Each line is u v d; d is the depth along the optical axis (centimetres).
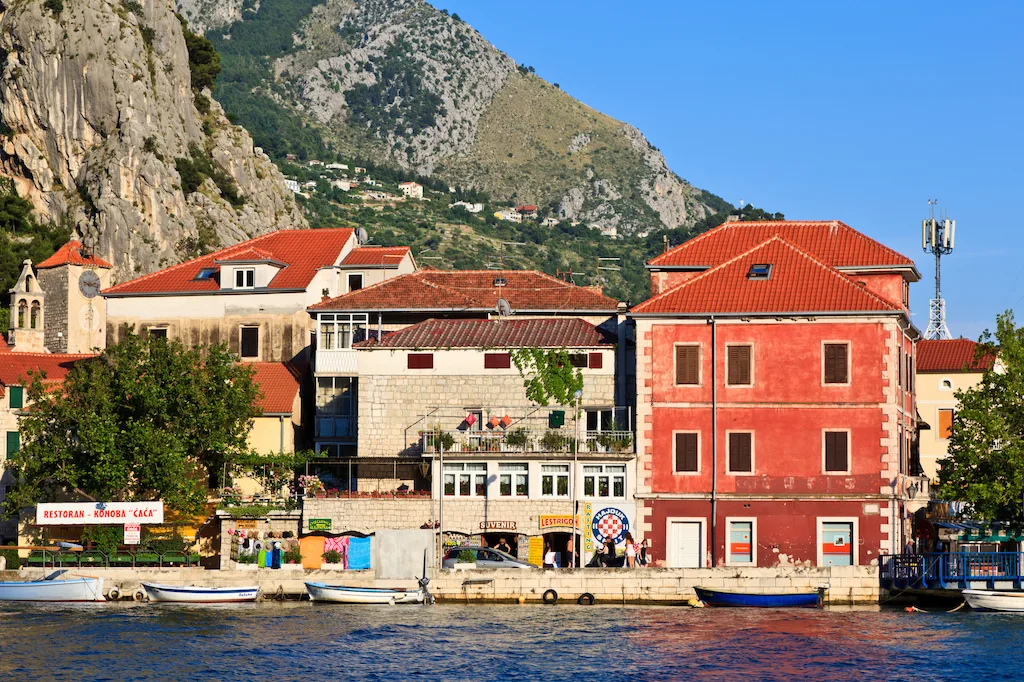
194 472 8794
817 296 8088
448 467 8238
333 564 7894
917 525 8681
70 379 8838
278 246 11156
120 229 19125
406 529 8006
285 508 8212
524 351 8650
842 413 7969
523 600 7469
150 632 6594
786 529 7956
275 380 9694
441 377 8731
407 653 6128
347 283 10894
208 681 5578
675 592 7419
